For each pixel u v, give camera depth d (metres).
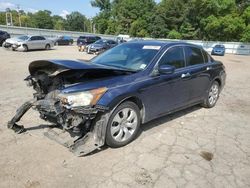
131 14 68.81
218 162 3.75
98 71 3.83
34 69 4.15
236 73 14.13
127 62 4.66
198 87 5.62
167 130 4.79
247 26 44.72
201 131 4.85
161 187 3.12
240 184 3.26
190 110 6.09
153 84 4.34
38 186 3.05
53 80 3.89
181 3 59.19
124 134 4.05
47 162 3.54
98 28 80.00
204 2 48.91
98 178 3.24
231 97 7.84
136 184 3.15
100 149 3.94
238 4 51.25
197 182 3.25
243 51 38.25
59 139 3.99
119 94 3.78
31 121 4.92
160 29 61.38
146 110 4.36
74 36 46.34
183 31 55.59
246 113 6.16
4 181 3.11
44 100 3.89
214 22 47.16
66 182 3.14
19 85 8.09
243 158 3.91
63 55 20.19
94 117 3.59
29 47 22.58
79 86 3.62
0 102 6.12
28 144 4.02
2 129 4.52
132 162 3.62
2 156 3.65
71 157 3.68
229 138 4.61
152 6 70.88
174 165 3.61
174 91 4.88
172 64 4.88
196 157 3.86
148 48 4.87
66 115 3.66
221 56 30.98
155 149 4.03
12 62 13.88
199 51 5.83
